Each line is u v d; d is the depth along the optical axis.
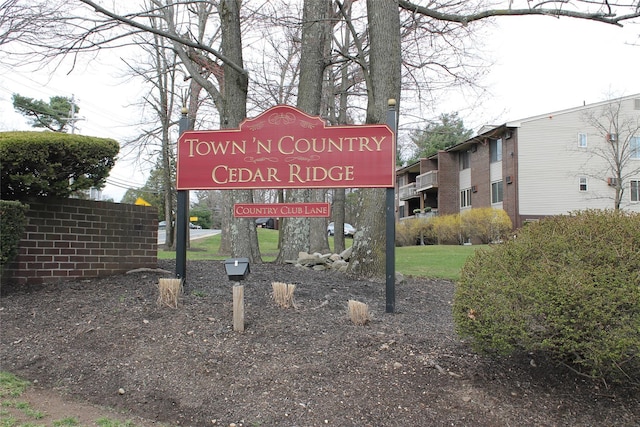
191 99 19.09
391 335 4.94
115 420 3.61
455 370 4.24
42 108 23.20
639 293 3.38
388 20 8.48
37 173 6.40
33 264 6.61
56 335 4.85
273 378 4.11
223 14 9.92
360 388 3.98
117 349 4.58
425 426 3.59
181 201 6.55
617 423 3.65
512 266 3.94
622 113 25.94
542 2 8.59
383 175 6.15
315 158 6.29
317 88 10.53
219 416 3.71
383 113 8.41
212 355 4.45
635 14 8.06
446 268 12.29
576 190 25.89
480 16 9.37
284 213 6.43
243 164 6.41
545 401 3.87
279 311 5.59
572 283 3.56
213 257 16.97
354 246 8.27
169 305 5.57
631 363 3.58
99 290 6.26
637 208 25.89
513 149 25.97
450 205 32.50
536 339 3.68
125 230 7.48
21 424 3.45
